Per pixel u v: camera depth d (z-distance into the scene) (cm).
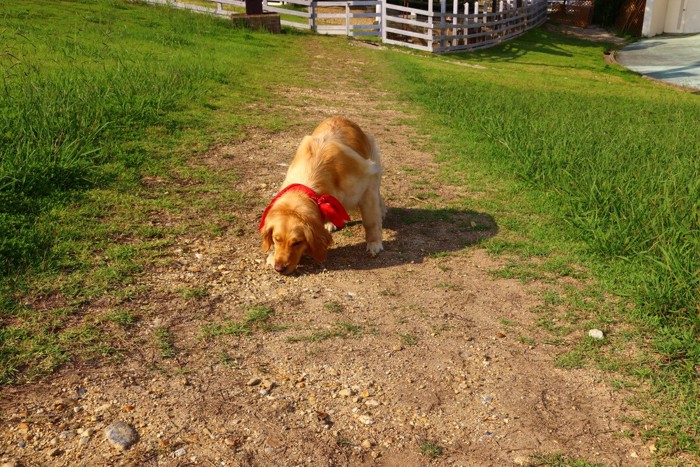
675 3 3828
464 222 659
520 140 957
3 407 332
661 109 1501
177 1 2700
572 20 4281
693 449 325
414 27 2886
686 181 708
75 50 1289
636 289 489
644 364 402
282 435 331
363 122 1134
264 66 1600
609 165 794
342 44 2336
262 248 542
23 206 554
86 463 302
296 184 521
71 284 454
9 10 1719
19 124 707
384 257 568
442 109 1283
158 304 450
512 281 525
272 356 400
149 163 731
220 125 941
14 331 391
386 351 412
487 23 2928
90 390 353
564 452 326
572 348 423
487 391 376
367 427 341
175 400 351
